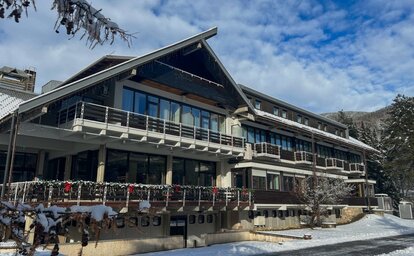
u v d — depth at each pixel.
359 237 25.25
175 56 22.95
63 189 15.69
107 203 16.33
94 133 17.67
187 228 22.58
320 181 32.38
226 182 26.86
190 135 22.56
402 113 43.03
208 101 25.33
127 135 18.67
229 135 25.42
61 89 15.96
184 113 23.92
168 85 21.84
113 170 19.72
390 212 45.97
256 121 28.28
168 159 22.70
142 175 21.28
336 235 25.73
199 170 25.39
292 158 31.70
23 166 20.52
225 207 23.25
